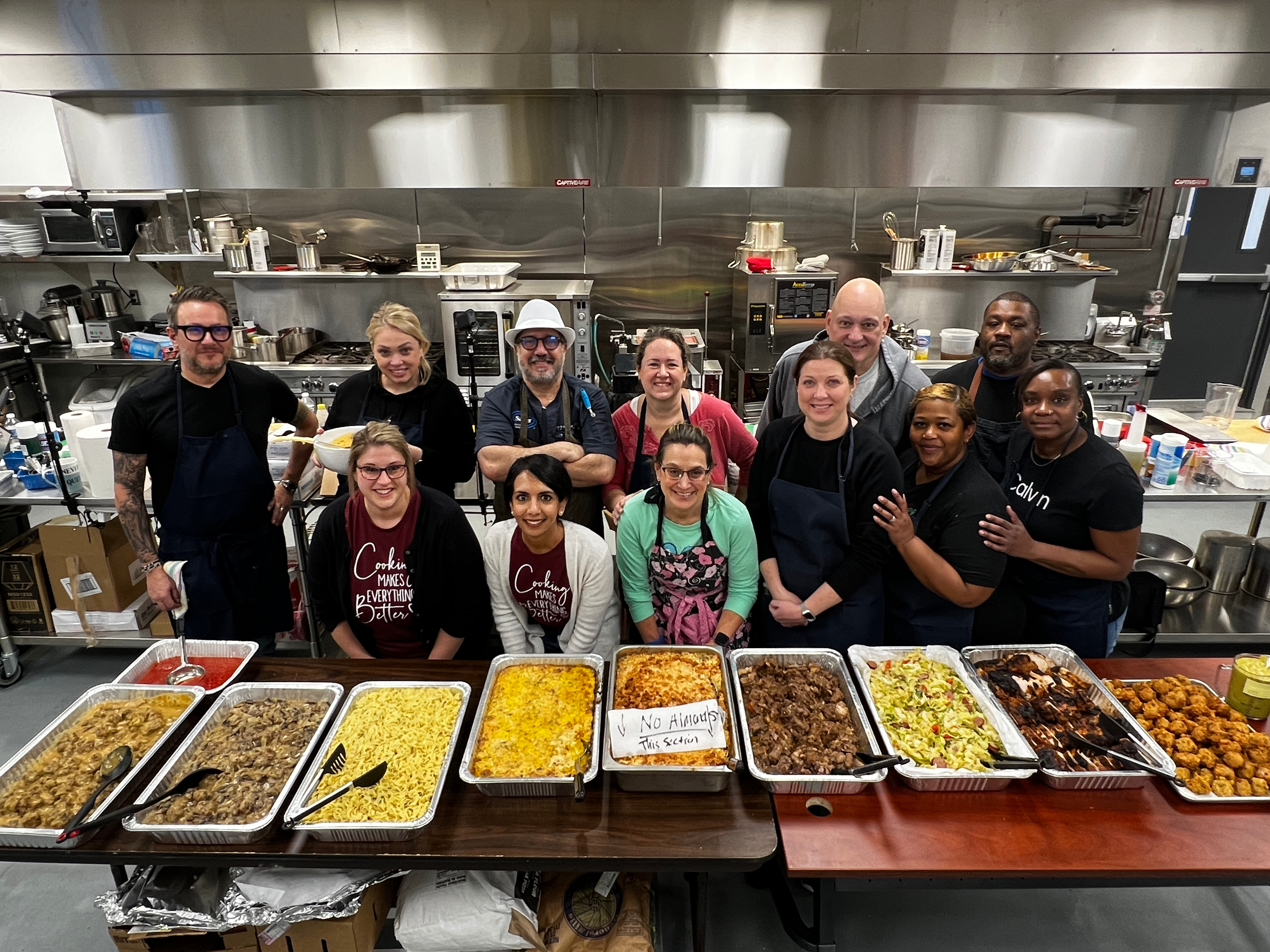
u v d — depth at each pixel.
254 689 1.95
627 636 2.70
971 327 5.55
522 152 4.68
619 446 2.81
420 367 2.80
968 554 2.07
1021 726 1.86
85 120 4.69
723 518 2.19
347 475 2.53
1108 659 2.19
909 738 1.81
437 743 1.81
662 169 4.72
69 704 3.28
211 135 4.71
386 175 4.75
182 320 2.38
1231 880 1.53
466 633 2.31
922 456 2.11
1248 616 3.55
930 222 5.54
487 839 1.58
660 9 4.07
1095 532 2.18
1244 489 3.25
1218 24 4.10
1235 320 6.30
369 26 4.11
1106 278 5.71
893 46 4.14
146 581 3.36
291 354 5.18
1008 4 4.07
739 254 5.26
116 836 1.59
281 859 1.55
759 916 2.32
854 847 1.57
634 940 1.85
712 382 5.10
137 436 2.49
